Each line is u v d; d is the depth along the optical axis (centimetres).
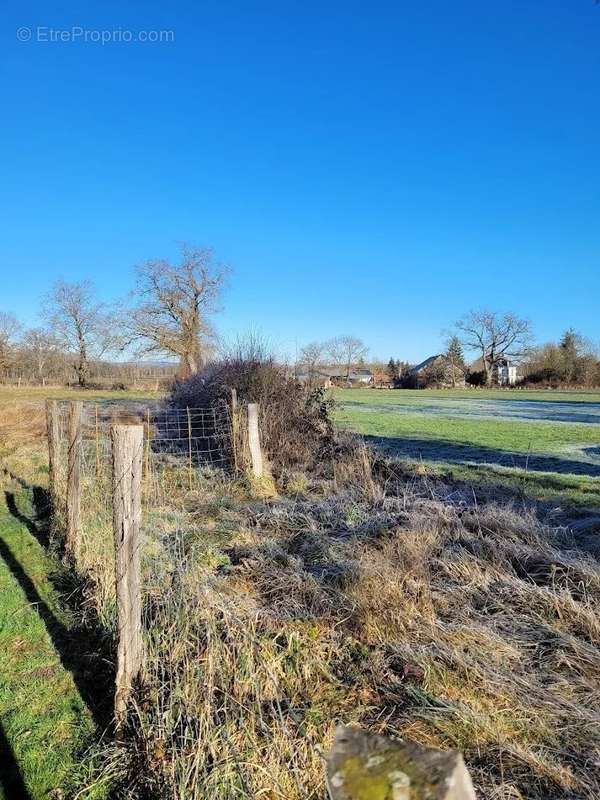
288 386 1131
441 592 438
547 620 394
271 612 399
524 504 705
